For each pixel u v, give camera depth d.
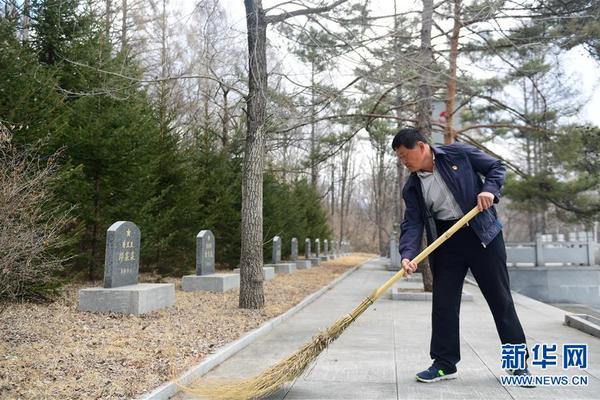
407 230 4.16
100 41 9.81
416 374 4.21
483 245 3.90
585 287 18.81
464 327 6.93
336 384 4.02
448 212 4.06
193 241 12.42
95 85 9.40
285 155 22.39
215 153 14.97
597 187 18.05
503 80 13.40
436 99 11.27
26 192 5.62
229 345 5.44
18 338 5.15
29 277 5.68
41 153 7.46
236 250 15.19
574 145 13.70
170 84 15.27
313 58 8.65
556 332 6.50
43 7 9.53
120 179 9.60
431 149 4.09
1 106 7.18
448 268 4.12
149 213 11.32
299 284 12.98
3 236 4.98
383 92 10.49
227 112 14.31
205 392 3.64
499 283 3.96
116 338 5.46
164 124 11.96
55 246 6.47
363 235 59.06
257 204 8.27
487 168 4.00
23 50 8.06
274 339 6.21
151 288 7.30
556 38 10.91
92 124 8.96
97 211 9.55
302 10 7.83
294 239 19.09
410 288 12.41
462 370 4.43
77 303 7.47
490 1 9.13
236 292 10.07
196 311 7.68
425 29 10.28
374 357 5.04
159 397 3.65
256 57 7.91
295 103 8.52
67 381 3.86
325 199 50.56
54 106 7.91
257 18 7.74
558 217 19.45
